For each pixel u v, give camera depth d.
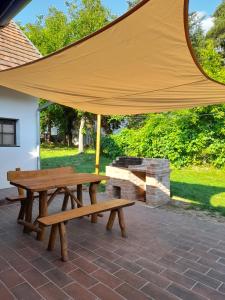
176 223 5.77
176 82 4.14
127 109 7.16
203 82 4.02
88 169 13.21
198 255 4.23
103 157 16.67
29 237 4.82
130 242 4.68
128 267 3.79
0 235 4.90
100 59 3.43
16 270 3.67
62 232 3.98
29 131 9.61
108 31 2.63
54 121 25.88
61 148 24.05
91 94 5.47
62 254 3.94
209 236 5.06
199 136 11.84
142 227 5.47
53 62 3.64
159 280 3.46
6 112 8.85
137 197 7.81
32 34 19.91
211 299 3.09
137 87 4.64
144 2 2.12
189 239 4.89
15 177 5.39
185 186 9.42
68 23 19.39
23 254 4.15
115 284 3.35
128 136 14.41
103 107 6.96
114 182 8.05
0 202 6.83
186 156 12.48
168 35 2.63
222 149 11.57
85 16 18.73
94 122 20.94
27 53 9.85
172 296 3.12
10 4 2.00
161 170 7.26
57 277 3.50
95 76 4.19
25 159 9.51
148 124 13.28
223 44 26.81
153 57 3.22
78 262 3.91
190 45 2.73
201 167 12.36
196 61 3.14
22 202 5.46
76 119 25.59
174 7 2.17
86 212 4.43
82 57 3.37
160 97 5.32
